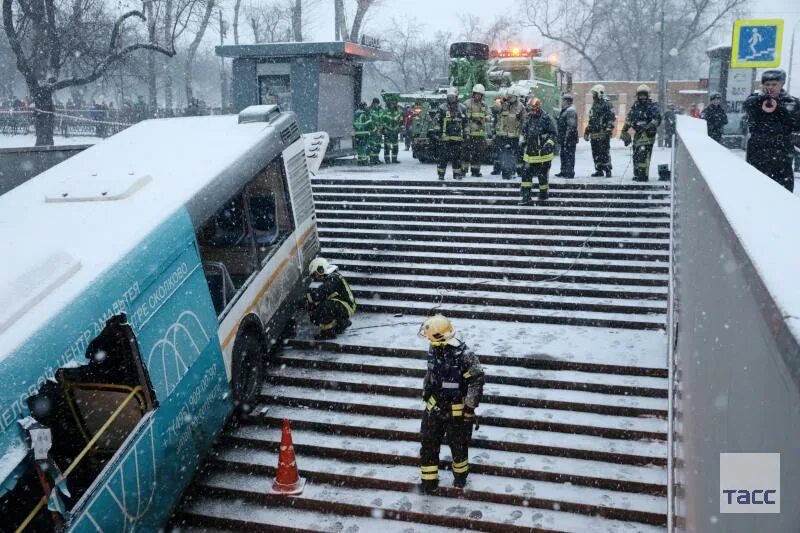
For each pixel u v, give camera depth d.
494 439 7.15
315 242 9.95
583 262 10.45
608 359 8.11
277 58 18.25
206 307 6.77
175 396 6.11
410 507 6.47
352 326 9.45
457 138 13.31
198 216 6.86
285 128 9.23
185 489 6.54
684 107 38.81
